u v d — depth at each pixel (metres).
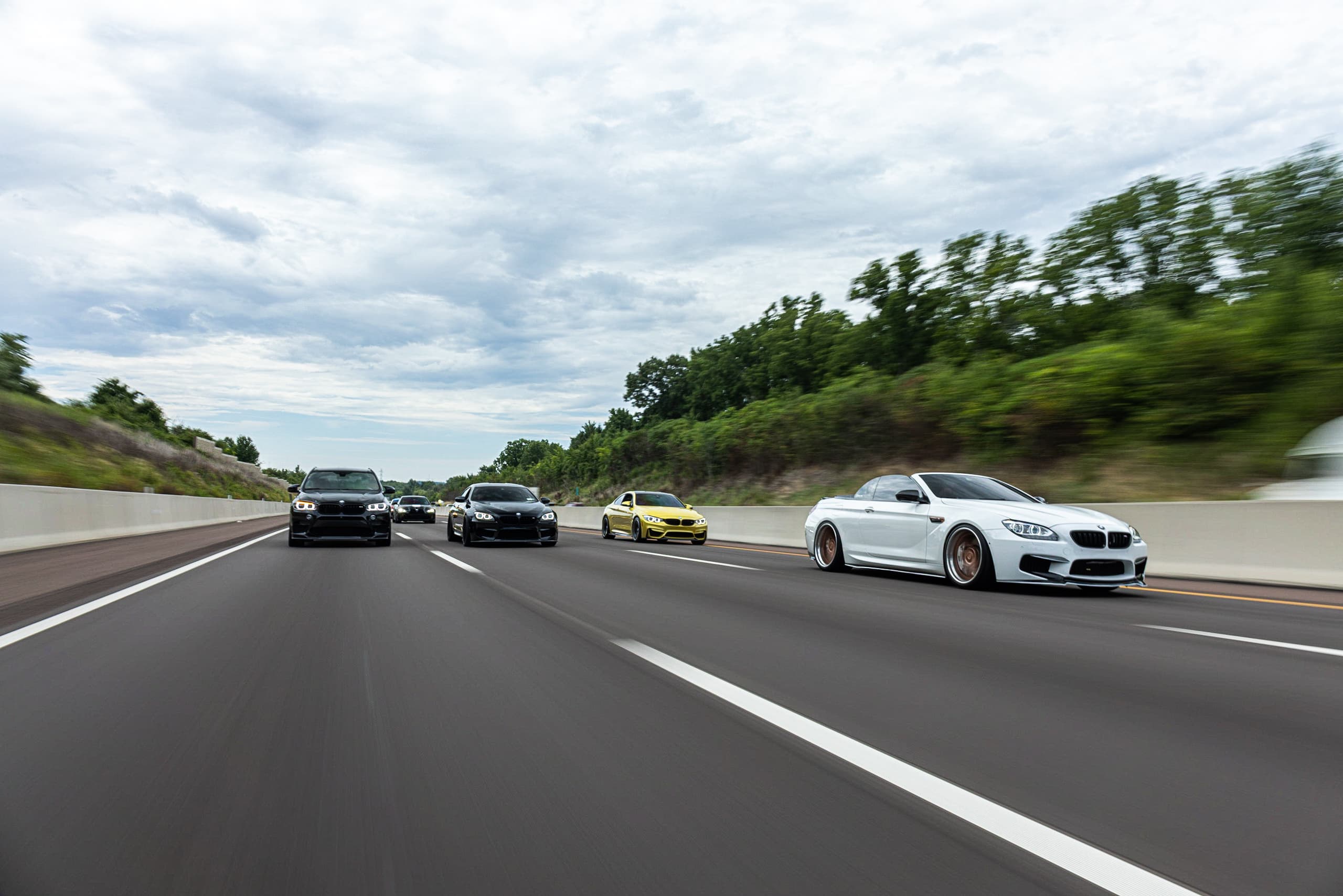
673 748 3.78
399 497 42.50
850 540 12.20
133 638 6.61
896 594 9.70
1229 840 2.75
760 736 3.96
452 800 3.15
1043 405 21.97
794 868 2.57
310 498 17.75
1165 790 3.22
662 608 8.41
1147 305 23.67
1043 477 21.91
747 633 6.90
